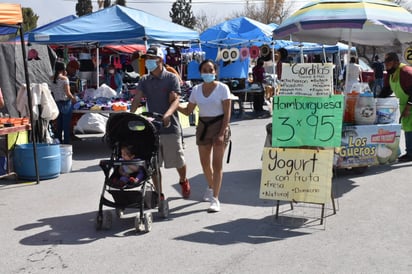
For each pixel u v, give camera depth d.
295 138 5.52
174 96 5.81
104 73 17.05
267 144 7.19
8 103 12.09
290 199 5.40
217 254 4.52
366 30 8.57
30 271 4.21
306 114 5.50
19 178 7.73
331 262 4.28
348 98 7.61
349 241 4.81
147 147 5.50
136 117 5.31
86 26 10.70
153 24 11.13
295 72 5.59
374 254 4.45
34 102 8.68
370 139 7.59
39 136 9.03
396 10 7.02
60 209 6.12
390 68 8.61
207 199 6.42
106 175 5.29
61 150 8.21
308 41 9.13
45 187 7.28
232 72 17.06
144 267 4.25
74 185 7.39
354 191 6.77
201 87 5.86
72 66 14.15
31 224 5.52
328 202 5.62
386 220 5.45
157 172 5.59
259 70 16.91
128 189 5.64
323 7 6.87
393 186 6.99
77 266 4.30
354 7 6.68
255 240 4.89
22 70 12.66
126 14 10.98
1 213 5.96
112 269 4.23
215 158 5.88
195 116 14.38
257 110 17.42
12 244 4.88
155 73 5.86
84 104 10.74
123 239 4.99
